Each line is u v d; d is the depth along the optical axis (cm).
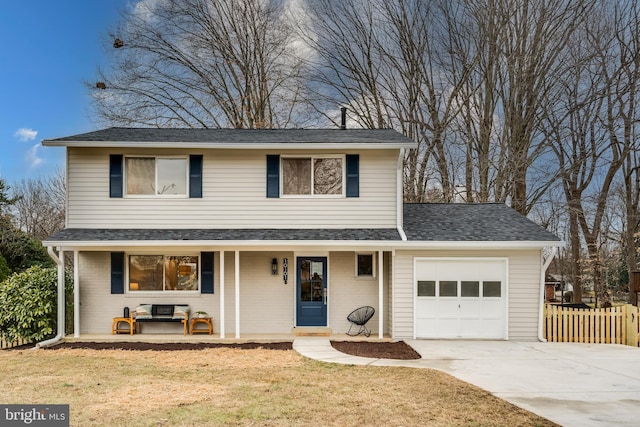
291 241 1328
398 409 744
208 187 1449
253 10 2825
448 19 2592
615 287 3089
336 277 1473
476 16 2478
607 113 2431
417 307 1388
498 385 897
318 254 1477
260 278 1466
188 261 1473
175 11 2747
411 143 1401
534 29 2384
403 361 1108
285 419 693
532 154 2456
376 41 2730
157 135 1543
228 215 1445
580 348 1276
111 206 1433
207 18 2780
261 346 1296
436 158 2645
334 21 2766
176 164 1462
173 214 1441
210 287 1455
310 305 1469
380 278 1367
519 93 2423
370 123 2762
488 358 1141
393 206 1455
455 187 2558
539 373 995
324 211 1451
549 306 1395
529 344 1330
